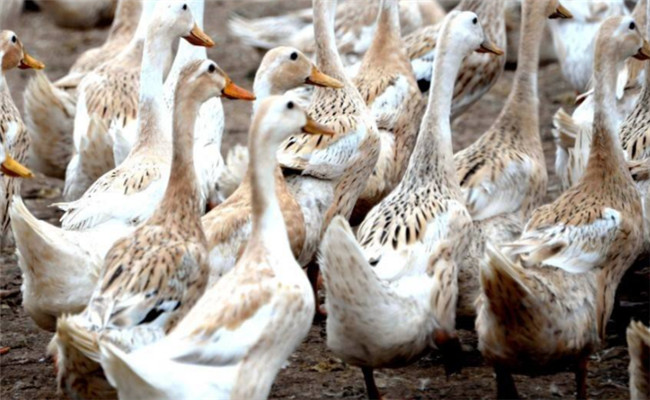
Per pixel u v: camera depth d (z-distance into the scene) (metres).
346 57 17.75
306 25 20.17
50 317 11.33
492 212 12.78
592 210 11.27
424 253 11.04
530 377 11.87
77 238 11.37
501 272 9.99
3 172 12.41
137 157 13.31
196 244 10.75
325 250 10.06
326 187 13.14
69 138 16.56
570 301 10.57
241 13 26.38
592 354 11.63
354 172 13.37
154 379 8.83
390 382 11.77
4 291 14.20
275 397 11.48
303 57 13.05
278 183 12.27
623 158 11.72
